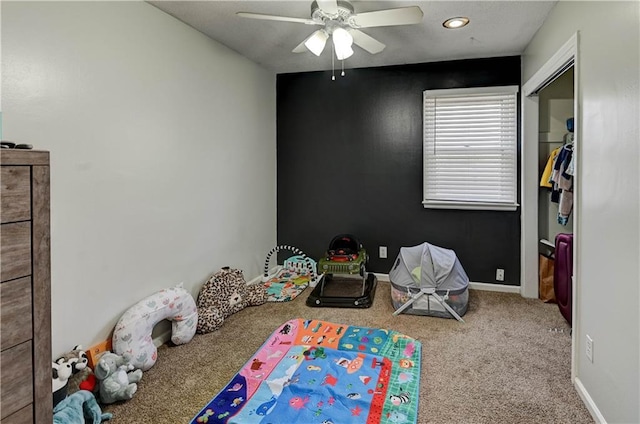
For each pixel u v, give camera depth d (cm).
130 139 239
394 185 410
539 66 296
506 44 332
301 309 337
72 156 202
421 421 183
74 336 206
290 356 246
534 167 353
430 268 315
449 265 318
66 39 197
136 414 190
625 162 155
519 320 306
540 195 363
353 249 399
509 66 366
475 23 284
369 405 193
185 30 287
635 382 148
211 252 327
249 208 389
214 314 293
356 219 426
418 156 399
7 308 114
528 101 350
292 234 449
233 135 356
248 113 382
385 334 277
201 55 306
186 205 293
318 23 236
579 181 202
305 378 219
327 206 434
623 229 157
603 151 175
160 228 267
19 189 116
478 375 223
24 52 177
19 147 128
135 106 242
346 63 394
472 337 275
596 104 182
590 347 189
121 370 204
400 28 295
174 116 277
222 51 335
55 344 196
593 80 185
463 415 187
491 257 385
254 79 392
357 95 415
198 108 304
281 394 203
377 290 388
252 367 232
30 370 121
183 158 288
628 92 152
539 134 358
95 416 181
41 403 124
